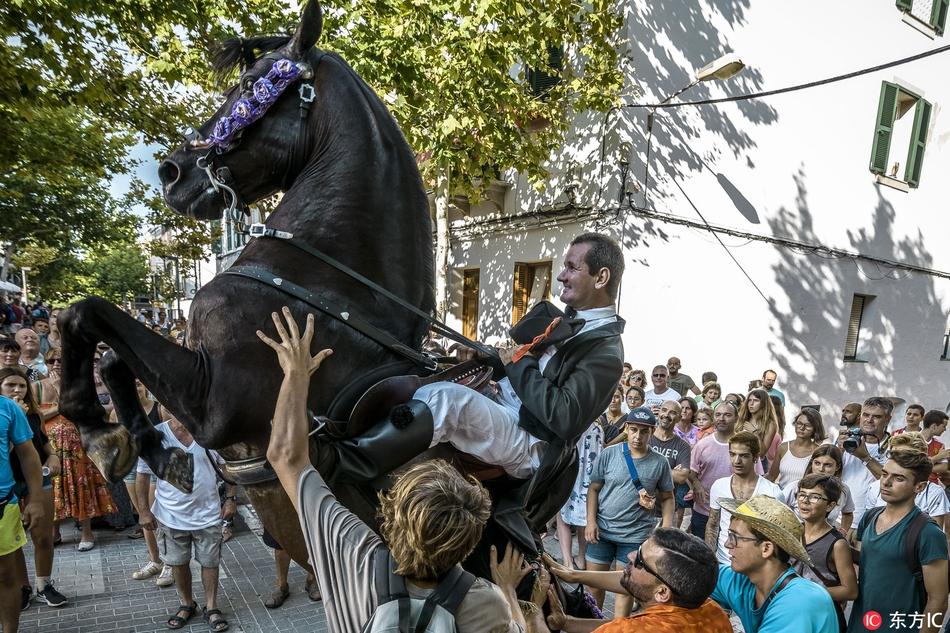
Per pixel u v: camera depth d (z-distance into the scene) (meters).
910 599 2.82
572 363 1.83
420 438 1.59
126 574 4.86
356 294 1.74
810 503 3.07
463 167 7.95
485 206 11.26
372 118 1.86
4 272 23.22
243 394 1.55
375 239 1.80
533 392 1.74
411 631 1.27
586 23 7.95
